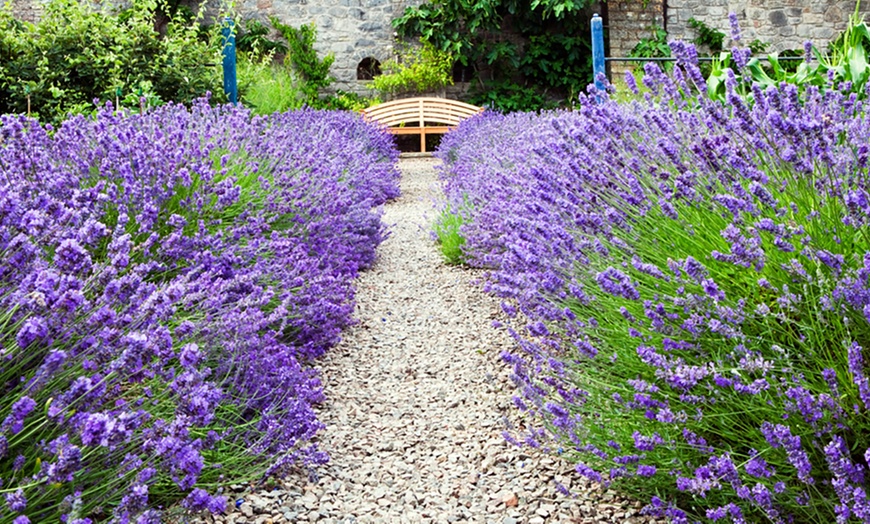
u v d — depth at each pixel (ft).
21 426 4.47
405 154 48.57
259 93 38.70
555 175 10.25
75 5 27.76
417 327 13.44
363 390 10.56
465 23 53.52
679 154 8.73
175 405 6.04
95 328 5.51
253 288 8.96
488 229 14.69
